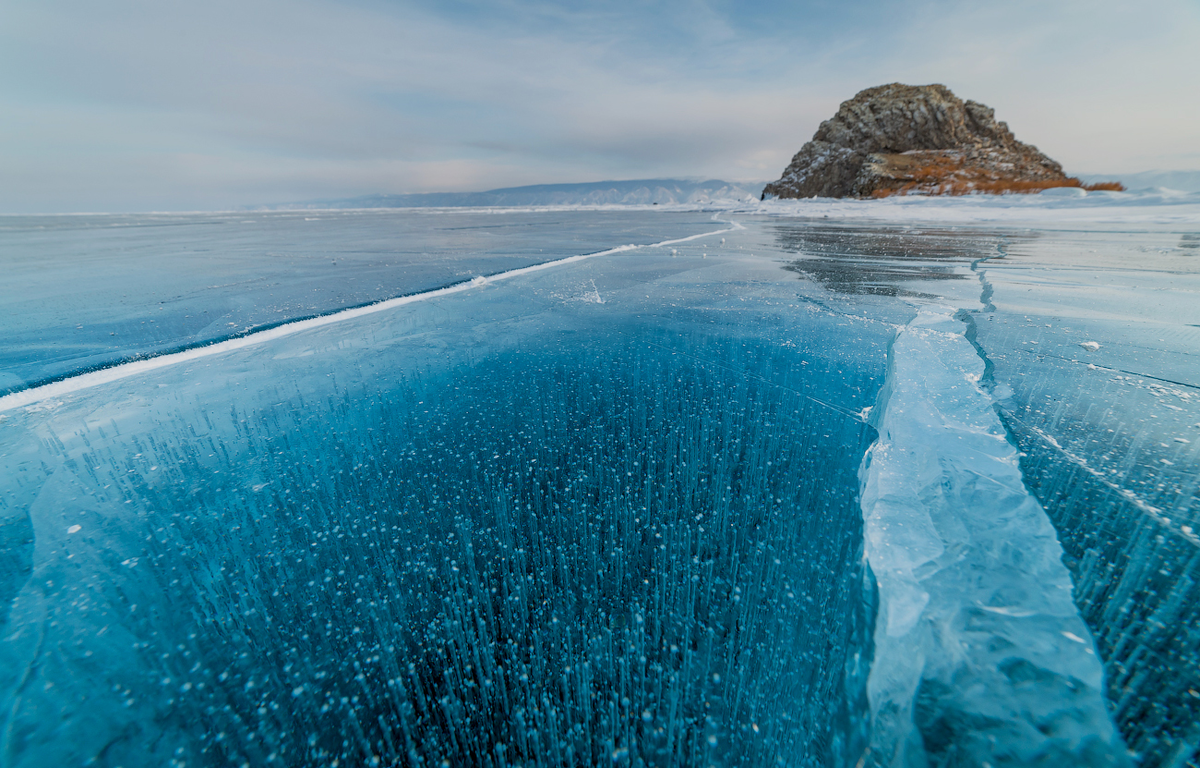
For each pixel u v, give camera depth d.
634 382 2.04
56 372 2.15
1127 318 2.58
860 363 2.17
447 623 0.89
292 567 1.04
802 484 1.28
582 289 3.92
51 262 6.06
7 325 2.85
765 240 7.39
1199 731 0.60
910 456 1.29
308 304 3.34
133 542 1.13
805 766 0.64
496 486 1.33
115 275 4.79
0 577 1.03
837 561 0.98
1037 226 9.05
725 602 0.91
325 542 1.11
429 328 2.87
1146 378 1.79
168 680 0.80
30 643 0.86
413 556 1.06
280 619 0.91
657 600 0.93
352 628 0.89
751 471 1.35
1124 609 0.79
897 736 0.64
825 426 1.61
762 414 1.71
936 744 0.61
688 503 1.22
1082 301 3.01
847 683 0.73
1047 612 0.79
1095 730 0.61
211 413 1.80
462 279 4.24
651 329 2.80
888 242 6.67
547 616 0.90
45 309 3.25
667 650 0.83
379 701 0.76
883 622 0.80
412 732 0.72
